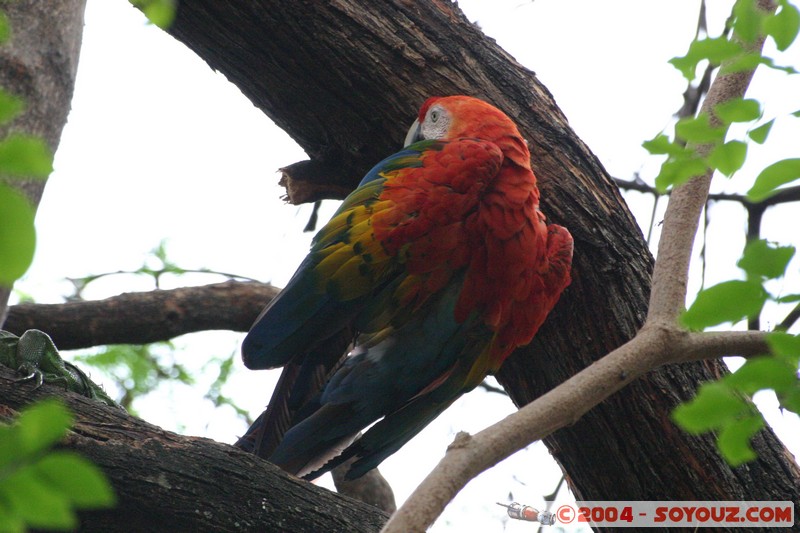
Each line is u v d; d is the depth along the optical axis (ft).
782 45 14.58
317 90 23.84
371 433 23.76
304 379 23.79
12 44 16.40
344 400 22.82
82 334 29.22
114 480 19.25
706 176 17.93
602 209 23.82
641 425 23.12
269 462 21.52
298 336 21.90
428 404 23.79
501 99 24.29
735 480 22.90
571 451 24.13
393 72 23.67
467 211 20.93
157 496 19.48
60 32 17.17
